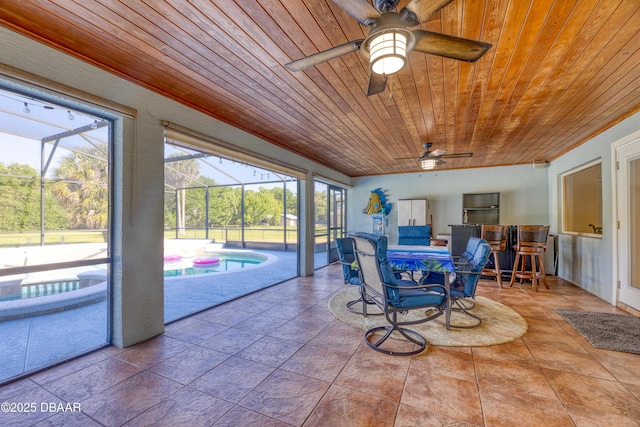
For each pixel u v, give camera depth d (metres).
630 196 3.30
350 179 7.65
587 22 1.69
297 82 2.47
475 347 2.43
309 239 5.44
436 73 2.29
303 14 1.64
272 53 2.05
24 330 2.72
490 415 1.59
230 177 9.41
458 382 1.91
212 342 2.52
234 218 10.81
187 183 9.78
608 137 3.64
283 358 2.24
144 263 2.55
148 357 2.24
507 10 1.59
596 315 3.19
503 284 4.70
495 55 2.04
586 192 4.52
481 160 5.82
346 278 3.48
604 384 1.88
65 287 3.54
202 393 1.79
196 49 2.00
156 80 2.46
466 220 6.38
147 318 2.57
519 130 3.81
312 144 4.53
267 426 1.51
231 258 8.81
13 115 2.20
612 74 2.31
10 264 2.09
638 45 1.92
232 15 1.65
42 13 1.64
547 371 2.05
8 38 1.73
